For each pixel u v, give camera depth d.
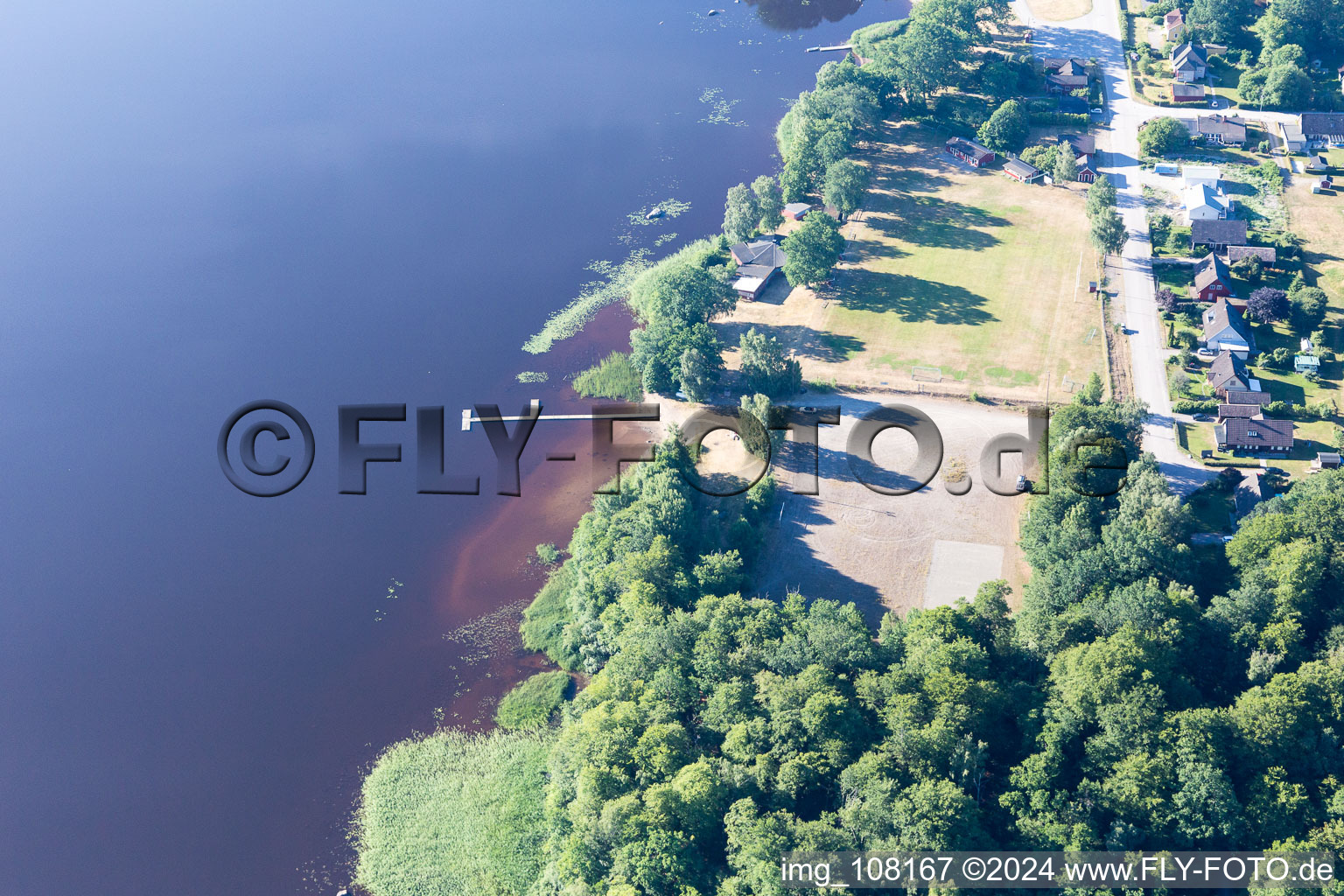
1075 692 179.38
